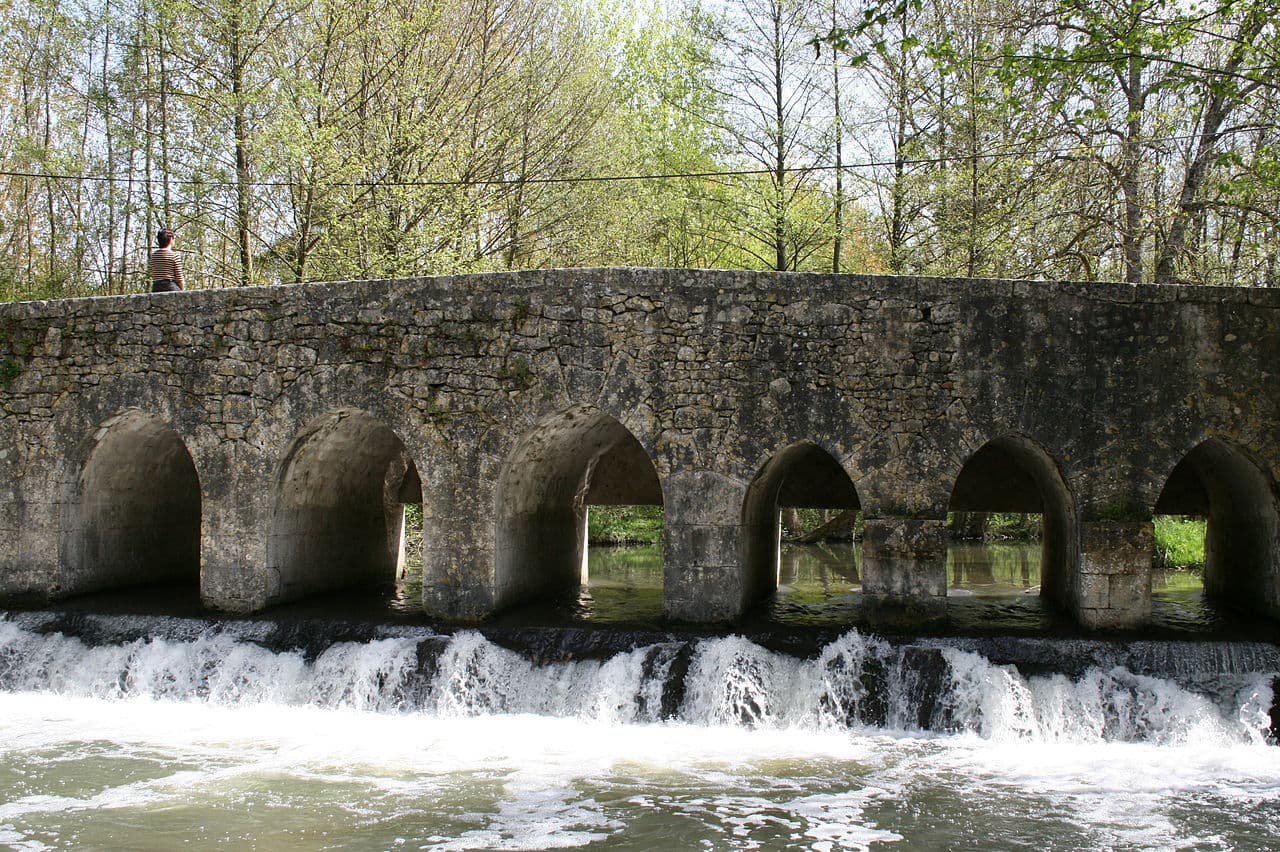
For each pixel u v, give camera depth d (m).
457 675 10.86
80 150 24.56
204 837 7.11
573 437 13.43
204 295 12.63
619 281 11.55
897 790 8.20
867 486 11.10
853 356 11.16
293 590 13.15
